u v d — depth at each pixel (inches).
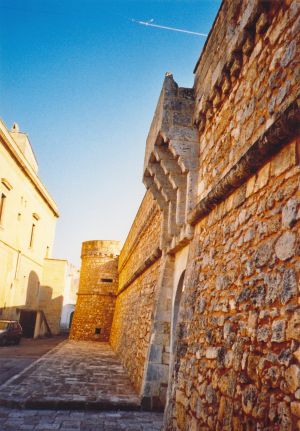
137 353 413.4
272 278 124.1
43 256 1222.3
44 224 1219.9
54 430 237.0
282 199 125.5
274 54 145.9
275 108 140.5
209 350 174.4
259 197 144.1
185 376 203.6
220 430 143.3
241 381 133.8
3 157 860.6
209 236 205.0
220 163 203.8
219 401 150.3
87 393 325.4
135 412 291.7
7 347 740.7
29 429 236.7
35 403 287.7
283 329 111.7
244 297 144.4
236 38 177.5
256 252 139.7
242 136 173.5
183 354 214.7
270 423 109.7
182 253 295.1
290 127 119.6
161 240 339.9
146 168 328.8
